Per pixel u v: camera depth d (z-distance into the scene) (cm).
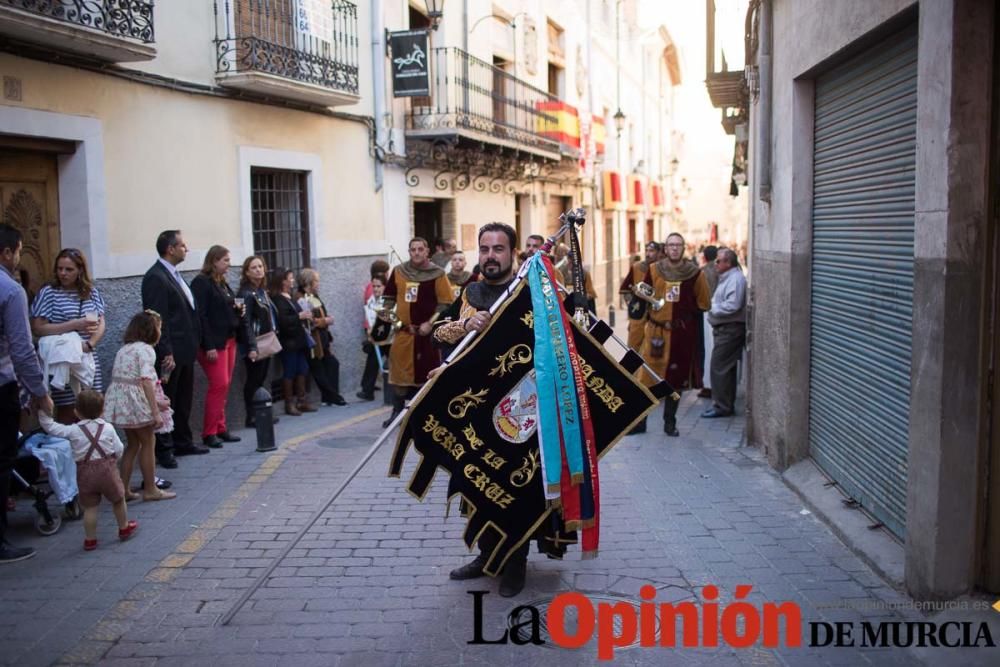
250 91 925
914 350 421
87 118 710
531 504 441
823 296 642
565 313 438
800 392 678
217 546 540
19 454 548
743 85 903
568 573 491
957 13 378
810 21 612
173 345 740
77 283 630
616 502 629
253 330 873
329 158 1095
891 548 489
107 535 561
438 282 854
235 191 913
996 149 383
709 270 1191
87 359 629
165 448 729
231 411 913
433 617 434
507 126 1572
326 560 516
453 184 1455
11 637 414
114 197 745
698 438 851
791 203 667
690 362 861
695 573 487
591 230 2292
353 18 1120
